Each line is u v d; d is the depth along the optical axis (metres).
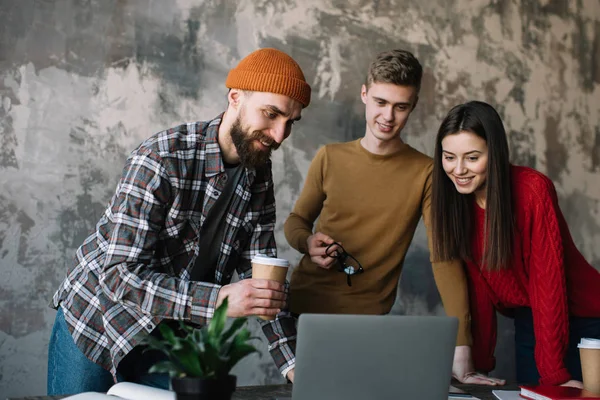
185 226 1.82
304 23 3.51
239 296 1.63
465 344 2.31
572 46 4.18
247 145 1.73
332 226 2.56
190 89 3.28
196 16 3.30
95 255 1.83
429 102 3.77
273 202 2.01
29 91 2.99
